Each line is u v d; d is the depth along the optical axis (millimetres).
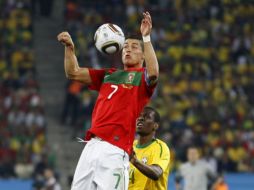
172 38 104312
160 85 92688
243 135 85875
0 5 103938
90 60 93750
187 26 107312
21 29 100750
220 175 52406
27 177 76062
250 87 96625
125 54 21641
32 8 106188
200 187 49906
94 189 20188
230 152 82812
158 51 101000
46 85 93812
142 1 110062
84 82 21703
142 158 26781
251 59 103000
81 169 20344
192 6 111812
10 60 94500
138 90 21000
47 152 79062
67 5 104875
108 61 94188
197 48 103000
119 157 20250
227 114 89250
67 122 86000
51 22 105250
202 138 83562
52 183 59906
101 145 20328
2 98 86188
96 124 20672
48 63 97688
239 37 107125
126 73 21328
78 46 96688
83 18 105250
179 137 82062
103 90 21266
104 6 108250
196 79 96062
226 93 93438
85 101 85312
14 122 82812
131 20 106438
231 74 98812
